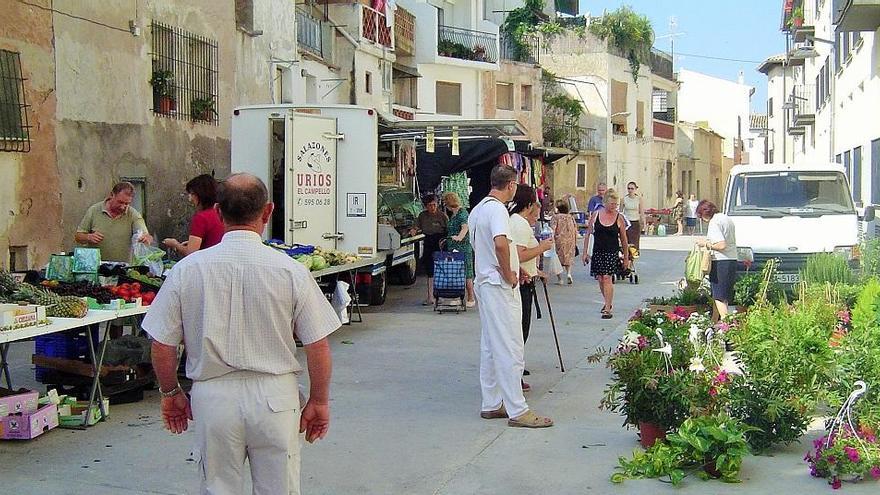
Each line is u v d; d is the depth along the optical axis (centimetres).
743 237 1398
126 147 1611
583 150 4884
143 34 1667
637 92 5325
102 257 996
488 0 4781
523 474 686
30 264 1352
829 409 803
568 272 2009
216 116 1964
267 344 419
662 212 4838
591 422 835
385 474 687
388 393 954
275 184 1491
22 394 771
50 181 1402
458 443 768
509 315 817
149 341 925
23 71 1342
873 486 644
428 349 1212
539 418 819
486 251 821
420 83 3912
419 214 1825
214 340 413
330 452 741
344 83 2944
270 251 429
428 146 1659
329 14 2961
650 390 710
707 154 6850
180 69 1806
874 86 2294
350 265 1380
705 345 758
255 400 415
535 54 4862
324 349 429
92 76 1514
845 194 1500
